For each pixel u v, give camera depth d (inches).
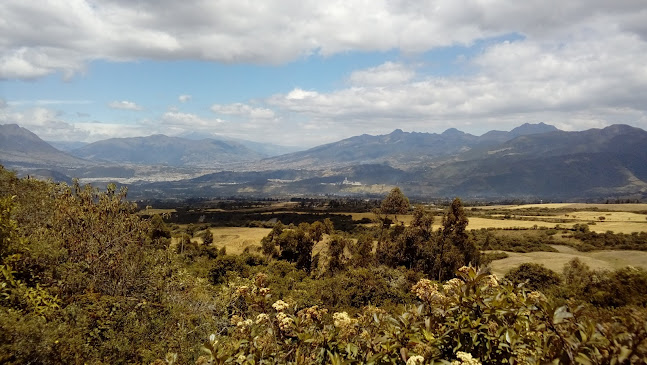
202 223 4909.0
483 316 126.9
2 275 318.7
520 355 117.5
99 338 346.3
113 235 488.7
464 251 2003.0
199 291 550.9
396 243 2169.0
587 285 676.1
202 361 137.3
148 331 401.4
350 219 4731.8
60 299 362.6
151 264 509.7
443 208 7229.3
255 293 167.5
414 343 126.0
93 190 514.9
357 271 1381.6
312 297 1101.1
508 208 6284.5
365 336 139.1
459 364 111.7
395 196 2832.2
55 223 477.1
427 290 145.6
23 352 239.8
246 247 3031.5
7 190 499.8
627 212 4886.8
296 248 2409.0
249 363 133.6
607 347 106.6
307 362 137.4
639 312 118.6
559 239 3112.7
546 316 121.6
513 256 2566.4
